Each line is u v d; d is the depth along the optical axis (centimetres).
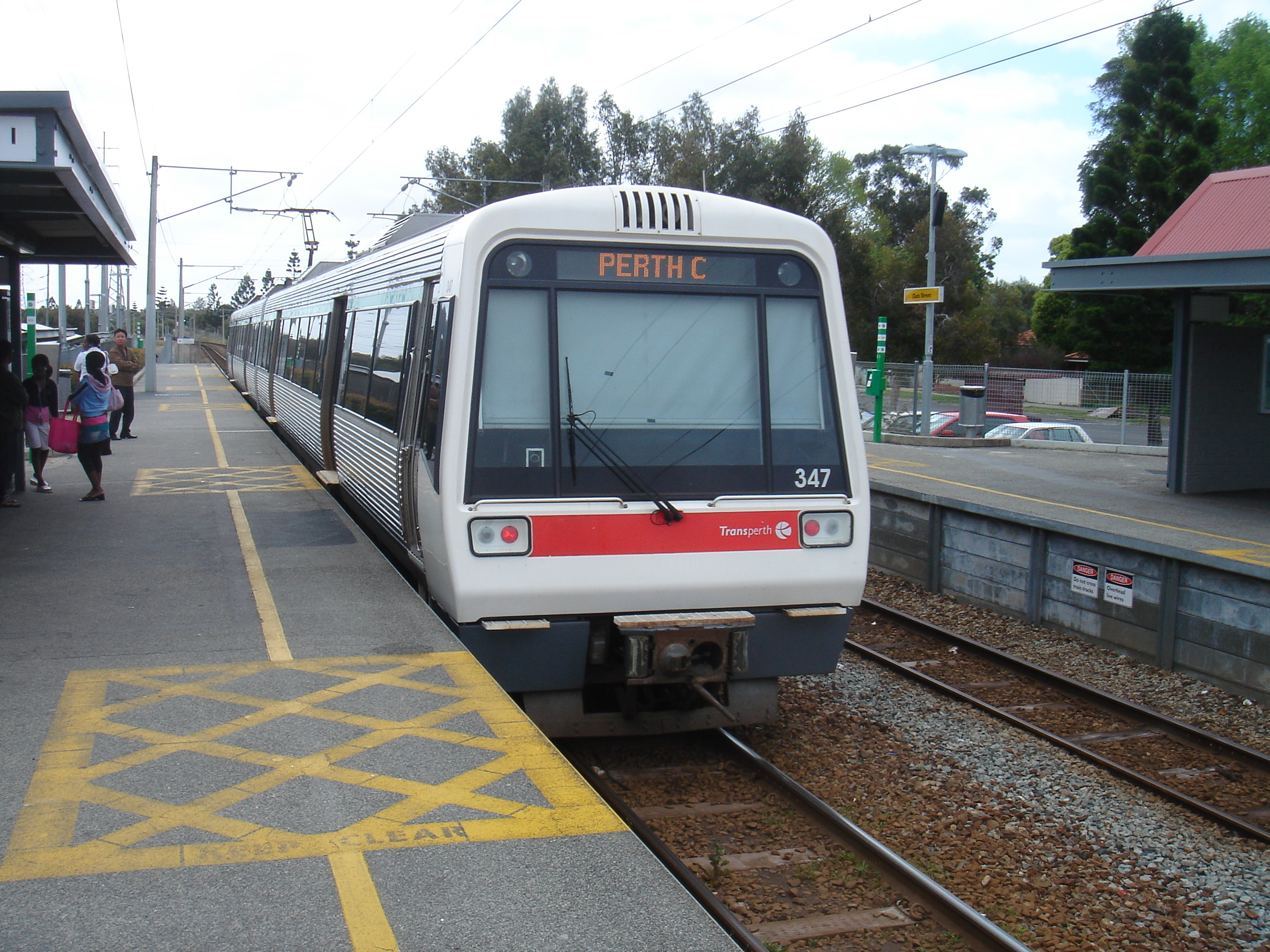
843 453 624
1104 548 955
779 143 5059
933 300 2189
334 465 1227
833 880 489
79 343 2975
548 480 575
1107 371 3956
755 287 614
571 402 582
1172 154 3816
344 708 495
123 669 548
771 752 657
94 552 836
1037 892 495
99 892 328
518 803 399
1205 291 1447
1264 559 998
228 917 315
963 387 2169
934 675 869
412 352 708
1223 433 1476
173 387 3406
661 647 571
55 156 647
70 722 471
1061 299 4700
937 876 505
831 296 625
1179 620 880
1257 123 4641
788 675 626
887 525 1286
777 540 605
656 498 582
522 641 577
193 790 404
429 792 407
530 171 6003
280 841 364
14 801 390
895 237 7069
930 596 1171
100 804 390
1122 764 676
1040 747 689
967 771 642
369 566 794
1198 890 506
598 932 316
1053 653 946
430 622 643
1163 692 834
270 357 2031
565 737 605
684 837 530
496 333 575
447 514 560
